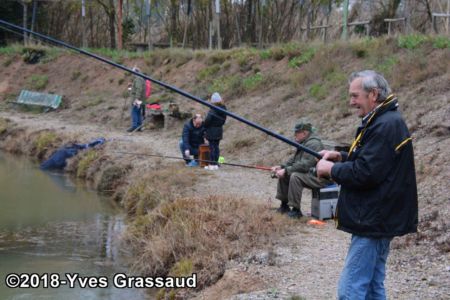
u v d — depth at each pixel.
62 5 34.38
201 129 12.59
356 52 16.31
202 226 7.83
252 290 6.02
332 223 8.25
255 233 7.59
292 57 18.70
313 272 6.36
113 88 23.67
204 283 6.70
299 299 5.50
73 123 20.34
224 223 7.90
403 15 22.80
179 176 11.31
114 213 11.25
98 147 15.48
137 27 35.81
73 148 15.99
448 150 9.62
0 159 17.16
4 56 29.52
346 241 7.44
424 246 6.78
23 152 18.02
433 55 14.07
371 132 3.92
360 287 4.02
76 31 34.62
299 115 14.78
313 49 18.31
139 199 11.07
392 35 16.67
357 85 4.05
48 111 23.27
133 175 12.62
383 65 14.82
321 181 8.27
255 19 29.31
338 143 10.71
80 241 9.45
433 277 5.93
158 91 21.39
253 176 11.60
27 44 30.28
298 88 16.25
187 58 23.19
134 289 7.36
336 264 6.60
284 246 7.26
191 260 7.16
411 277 6.00
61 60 27.86
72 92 25.03
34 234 9.89
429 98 12.05
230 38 29.69
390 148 3.87
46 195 12.75
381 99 4.02
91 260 8.48
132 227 9.31
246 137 14.45
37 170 15.57
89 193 12.95
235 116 4.96
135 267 7.96
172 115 17.52
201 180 11.15
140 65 24.67
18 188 13.41
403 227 3.96
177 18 31.31
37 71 27.72
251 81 18.33
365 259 4.01
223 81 19.73
